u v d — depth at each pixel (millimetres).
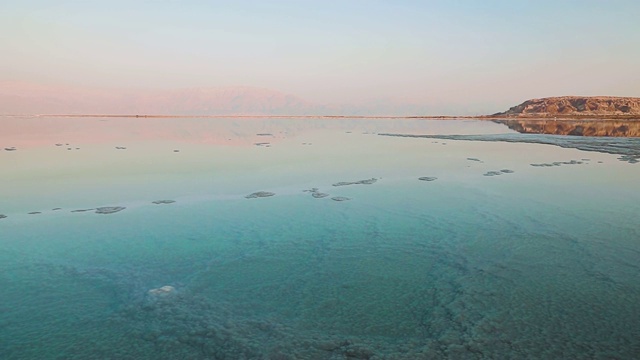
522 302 6137
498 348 5051
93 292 6598
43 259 7879
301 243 8656
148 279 7055
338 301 6273
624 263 7465
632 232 9070
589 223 9727
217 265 7586
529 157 21250
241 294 6512
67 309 6078
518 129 46000
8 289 6691
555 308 5949
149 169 17422
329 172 16891
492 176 15758
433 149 25453
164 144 28906
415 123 73125
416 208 11172
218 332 5473
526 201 11797
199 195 12805
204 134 41000
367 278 7023
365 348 5102
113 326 5637
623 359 4793
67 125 57562
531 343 5133
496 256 7875
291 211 10977
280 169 17625
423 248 8328
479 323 5598
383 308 6055
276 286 6773
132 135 38438
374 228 9555
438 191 13234
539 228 9414
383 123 74312
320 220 10180
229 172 16797
